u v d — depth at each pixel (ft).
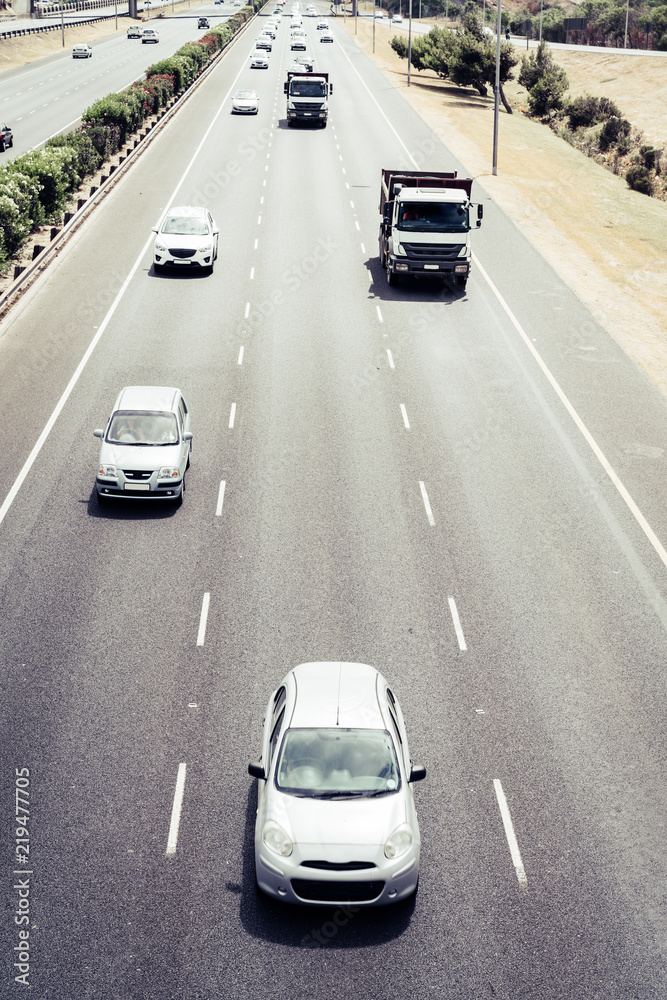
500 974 34.63
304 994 33.60
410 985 34.06
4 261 122.62
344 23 516.73
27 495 71.51
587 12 579.07
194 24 501.97
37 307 111.96
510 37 452.35
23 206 133.08
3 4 497.87
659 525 70.44
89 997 33.24
